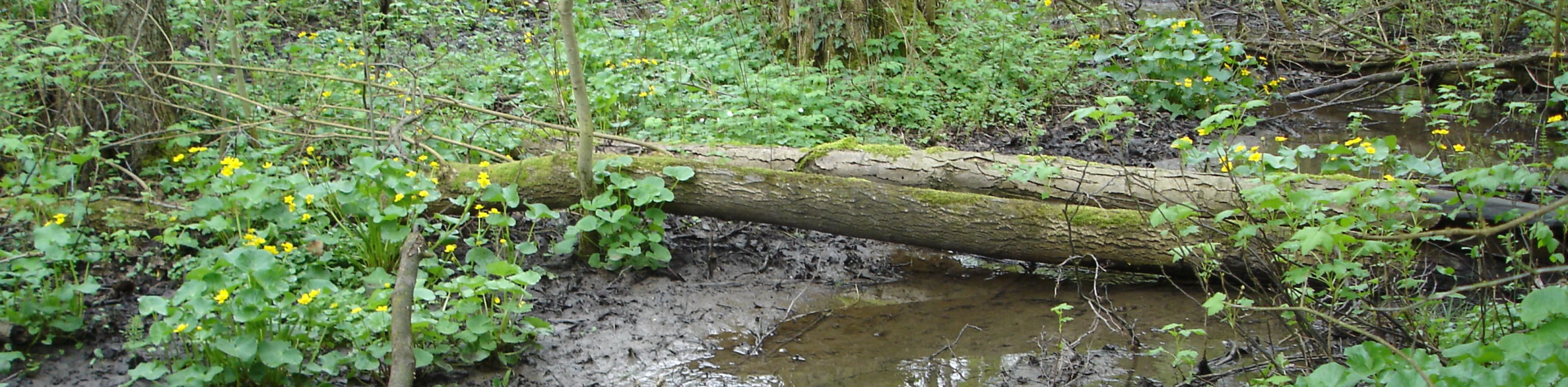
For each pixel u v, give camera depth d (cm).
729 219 512
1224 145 386
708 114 657
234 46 595
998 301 478
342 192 440
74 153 471
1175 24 816
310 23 925
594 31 790
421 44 812
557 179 494
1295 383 346
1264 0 1130
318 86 663
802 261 523
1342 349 382
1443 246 471
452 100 571
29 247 427
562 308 454
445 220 499
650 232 496
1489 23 999
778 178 496
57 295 382
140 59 533
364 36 524
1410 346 338
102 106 508
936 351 422
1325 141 758
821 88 691
